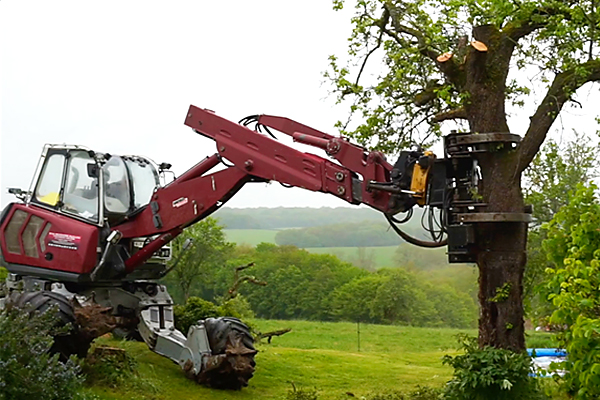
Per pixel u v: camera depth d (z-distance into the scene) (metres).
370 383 12.12
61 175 10.04
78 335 9.02
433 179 8.05
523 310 9.04
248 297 43.44
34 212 10.04
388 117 10.30
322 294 42.41
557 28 8.68
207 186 9.55
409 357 17.95
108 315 9.27
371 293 40.59
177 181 9.90
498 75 9.02
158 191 9.95
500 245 8.55
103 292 10.41
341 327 31.69
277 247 46.66
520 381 7.87
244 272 43.16
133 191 10.22
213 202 9.52
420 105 10.16
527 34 9.29
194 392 9.52
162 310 10.74
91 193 9.88
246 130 9.16
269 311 43.31
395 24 10.09
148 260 10.59
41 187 10.19
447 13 9.80
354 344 24.03
